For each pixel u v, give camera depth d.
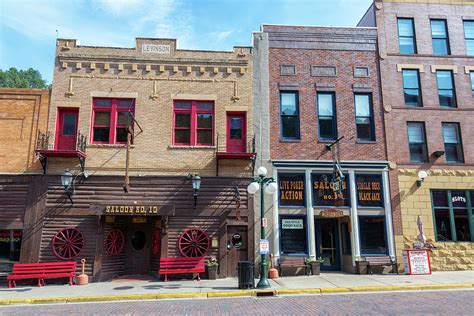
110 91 16.58
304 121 17.27
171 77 16.92
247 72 17.31
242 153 15.70
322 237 17.17
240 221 15.79
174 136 16.58
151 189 15.81
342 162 16.92
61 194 15.48
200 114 16.91
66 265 14.39
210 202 15.87
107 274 15.11
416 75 18.50
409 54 18.47
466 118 18.11
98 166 15.87
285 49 17.89
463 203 17.33
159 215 15.53
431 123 17.89
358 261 15.87
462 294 11.58
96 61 16.72
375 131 17.52
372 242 16.50
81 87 16.52
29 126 16.03
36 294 12.21
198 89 16.94
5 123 15.98
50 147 15.81
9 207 15.27
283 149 16.88
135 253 16.30
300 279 14.48
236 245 15.83
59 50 16.70
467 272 15.94
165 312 9.59
